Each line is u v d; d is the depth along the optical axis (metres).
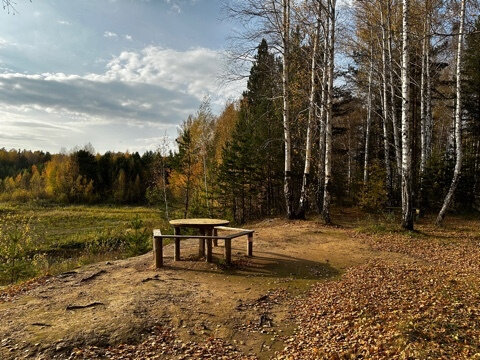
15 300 6.00
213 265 8.05
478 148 22.72
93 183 58.47
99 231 26.16
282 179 24.59
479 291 5.73
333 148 28.09
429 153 20.80
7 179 60.56
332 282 7.14
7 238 12.89
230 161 24.91
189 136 26.41
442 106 25.83
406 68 12.05
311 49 16.48
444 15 14.30
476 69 20.61
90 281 7.07
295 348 4.67
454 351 3.99
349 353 4.32
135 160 63.47
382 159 26.55
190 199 27.72
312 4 15.12
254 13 14.84
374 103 25.34
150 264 8.33
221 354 4.52
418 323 4.71
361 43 19.47
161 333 4.88
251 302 6.08
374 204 19.81
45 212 39.03
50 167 58.72
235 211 26.34
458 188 19.73
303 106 19.47
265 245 10.30
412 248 10.02
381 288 6.41
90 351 4.34
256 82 26.67
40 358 4.15
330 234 12.25
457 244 10.39
